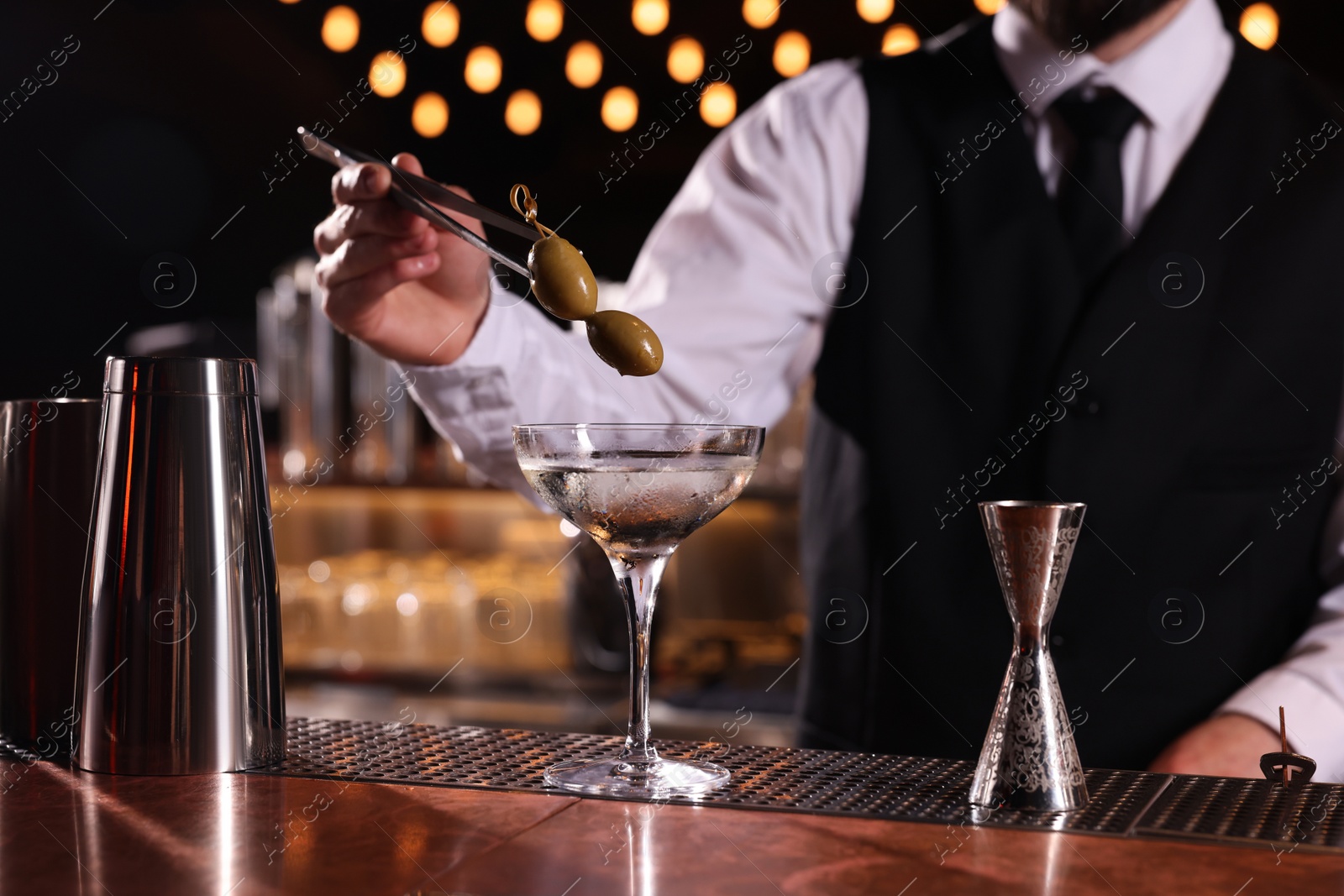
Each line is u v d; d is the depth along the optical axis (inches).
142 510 30.3
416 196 35.6
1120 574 55.4
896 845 24.4
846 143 60.9
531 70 117.8
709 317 59.9
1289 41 99.0
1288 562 55.7
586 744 33.7
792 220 60.6
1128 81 56.1
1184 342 55.3
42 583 33.0
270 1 122.3
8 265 139.0
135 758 30.1
